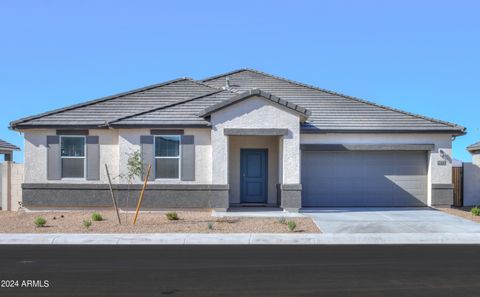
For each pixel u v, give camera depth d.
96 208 21.59
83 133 21.75
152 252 13.35
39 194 21.61
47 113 21.94
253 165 23.06
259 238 15.38
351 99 24.52
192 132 21.33
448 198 22.86
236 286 9.30
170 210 21.23
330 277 10.07
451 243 15.30
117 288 9.18
